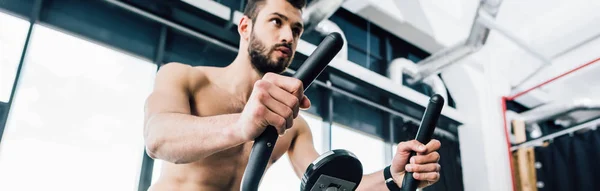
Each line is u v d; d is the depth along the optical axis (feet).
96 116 10.21
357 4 14.66
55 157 9.77
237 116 2.32
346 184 2.61
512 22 16.53
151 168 10.28
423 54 16.99
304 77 2.16
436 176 3.12
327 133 13.65
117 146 10.15
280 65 3.36
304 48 12.20
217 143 2.27
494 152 15.75
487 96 16.52
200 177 3.71
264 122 2.05
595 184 14.52
